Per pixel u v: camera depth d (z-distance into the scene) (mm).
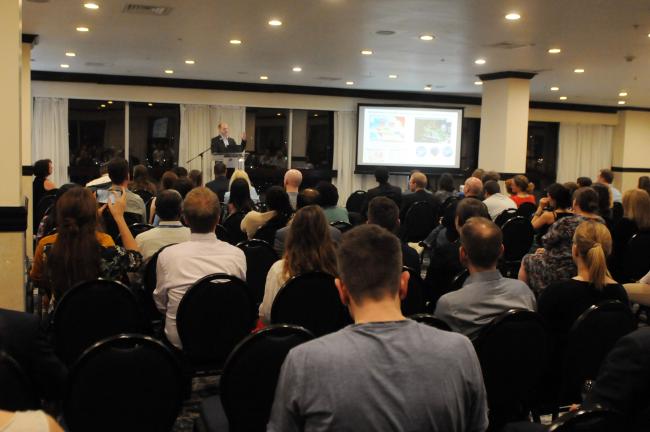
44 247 3143
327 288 2904
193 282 3018
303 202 4938
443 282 3854
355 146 14531
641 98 14727
